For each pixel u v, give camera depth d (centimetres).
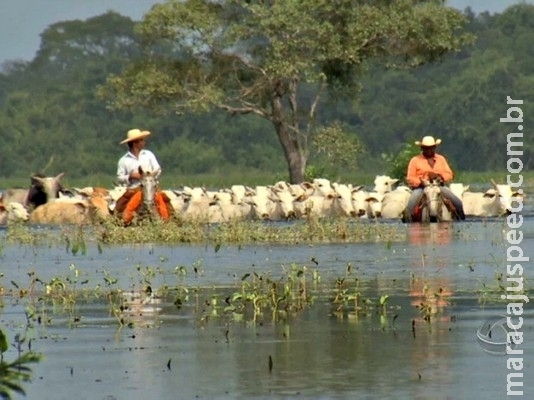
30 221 9919
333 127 16362
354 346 3788
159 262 6181
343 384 3309
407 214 9406
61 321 4325
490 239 7456
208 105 16125
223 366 3559
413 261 6053
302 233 7925
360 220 9694
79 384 3384
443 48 16450
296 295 4831
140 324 4244
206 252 6750
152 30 16038
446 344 3788
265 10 15775
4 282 5394
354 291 4903
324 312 4416
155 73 16062
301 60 15725
